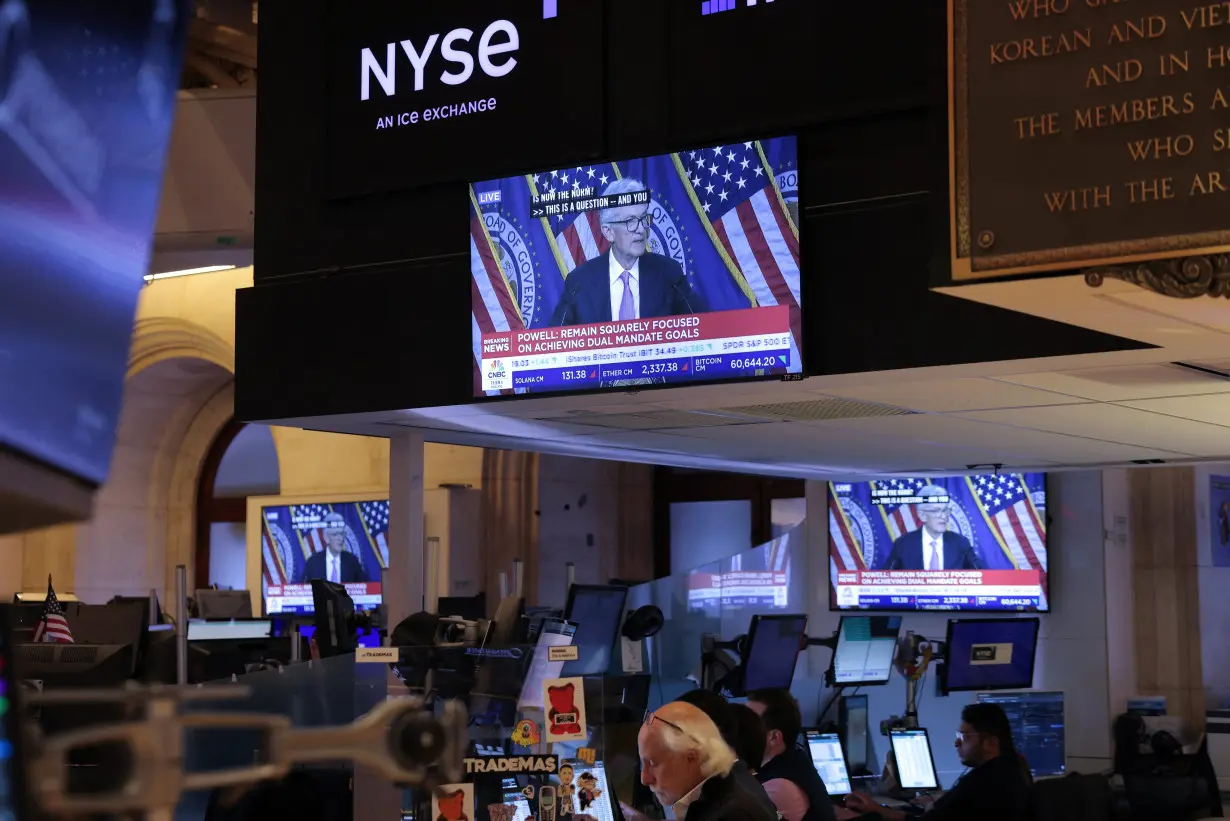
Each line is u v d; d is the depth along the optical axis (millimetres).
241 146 8398
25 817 808
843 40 5418
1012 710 8875
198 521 17422
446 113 6312
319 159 6695
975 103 3490
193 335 15164
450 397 6211
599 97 5949
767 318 5422
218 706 3916
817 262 5430
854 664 8617
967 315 5070
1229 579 11141
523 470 14492
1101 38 3338
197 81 10070
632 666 7406
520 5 6188
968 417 6660
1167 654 10578
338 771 4160
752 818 3322
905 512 10180
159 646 5898
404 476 7340
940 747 9695
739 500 15555
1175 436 7500
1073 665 9781
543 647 4453
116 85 1096
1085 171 3340
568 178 5879
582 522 15078
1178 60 3244
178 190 8438
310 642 8016
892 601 10172
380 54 6516
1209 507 10914
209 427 17188
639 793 5422
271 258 6777
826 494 10422
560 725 4355
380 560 14734
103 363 1060
